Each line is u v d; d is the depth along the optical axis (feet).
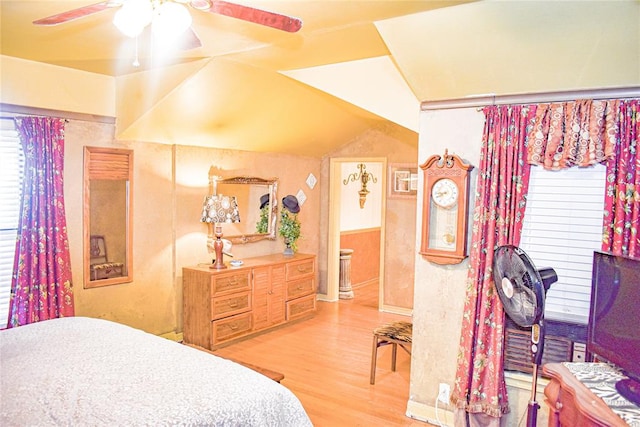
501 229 9.48
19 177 12.56
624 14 7.48
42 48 11.04
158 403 6.00
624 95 8.66
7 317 12.42
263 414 6.57
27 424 5.44
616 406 6.13
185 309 15.93
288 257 18.81
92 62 12.43
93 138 13.89
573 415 6.64
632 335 6.60
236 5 6.10
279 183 20.07
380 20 9.18
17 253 12.05
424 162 10.68
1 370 6.86
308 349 15.66
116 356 7.51
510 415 9.82
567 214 9.57
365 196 26.32
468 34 8.76
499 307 9.51
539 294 7.73
